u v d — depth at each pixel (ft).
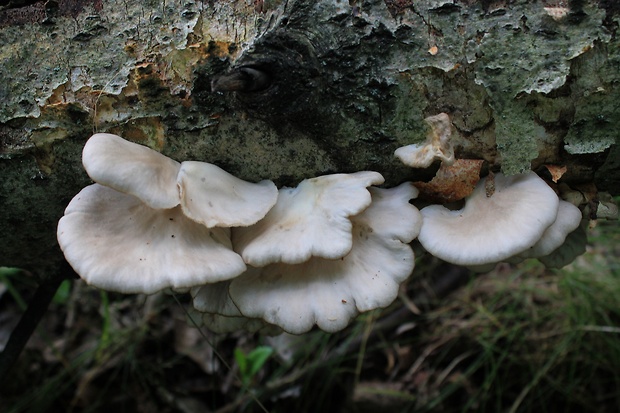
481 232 1.35
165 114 1.31
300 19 1.26
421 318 2.28
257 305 1.36
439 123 1.30
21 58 1.32
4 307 2.37
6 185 1.38
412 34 1.28
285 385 2.14
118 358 2.24
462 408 2.16
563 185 1.42
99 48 1.31
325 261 1.38
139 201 1.33
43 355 2.25
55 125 1.33
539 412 2.17
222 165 1.37
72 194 1.40
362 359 2.23
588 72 1.27
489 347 2.16
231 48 1.28
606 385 2.18
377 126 1.33
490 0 1.27
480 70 1.28
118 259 1.26
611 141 1.32
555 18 1.25
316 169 1.38
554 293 2.26
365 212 1.39
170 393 2.20
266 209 1.33
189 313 1.67
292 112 1.29
